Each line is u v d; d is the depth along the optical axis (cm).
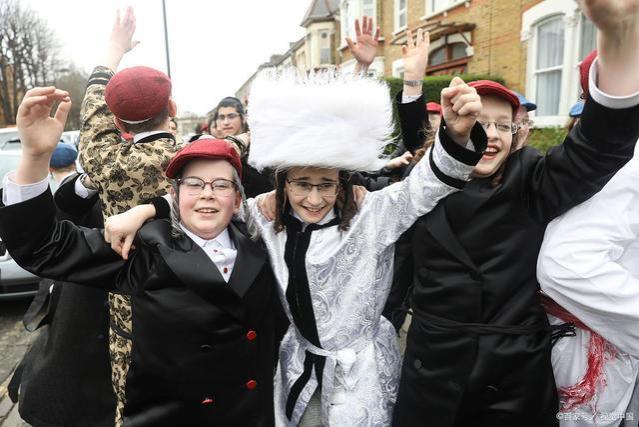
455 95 121
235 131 389
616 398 148
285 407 157
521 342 141
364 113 134
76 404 206
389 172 256
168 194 162
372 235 149
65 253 137
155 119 178
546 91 733
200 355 133
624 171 136
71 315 206
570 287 135
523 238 142
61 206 200
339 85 135
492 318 143
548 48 724
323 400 150
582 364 148
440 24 924
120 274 142
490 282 141
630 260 146
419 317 154
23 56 2706
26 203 130
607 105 108
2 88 2638
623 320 133
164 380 134
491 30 838
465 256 143
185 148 142
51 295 213
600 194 136
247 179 290
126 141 184
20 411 212
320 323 150
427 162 138
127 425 137
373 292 151
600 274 132
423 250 151
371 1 1460
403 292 186
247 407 140
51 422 208
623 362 146
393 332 167
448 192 136
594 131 114
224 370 136
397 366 164
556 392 146
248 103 145
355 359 150
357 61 222
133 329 140
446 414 144
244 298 138
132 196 172
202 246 145
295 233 151
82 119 183
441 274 148
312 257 147
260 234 153
